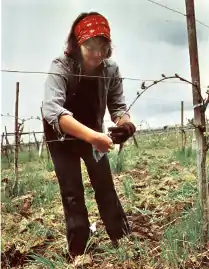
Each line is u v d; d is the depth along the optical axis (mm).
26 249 4105
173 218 4379
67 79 3311
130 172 7559
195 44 3398
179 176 6727
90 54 3242
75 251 3600
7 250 4062
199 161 3521
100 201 3738
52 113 3189
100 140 3113
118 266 3439
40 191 6309
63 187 3568
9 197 6215
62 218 5035
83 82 3359
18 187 6574
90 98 3422
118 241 3756
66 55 3330
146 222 4508
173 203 4973
